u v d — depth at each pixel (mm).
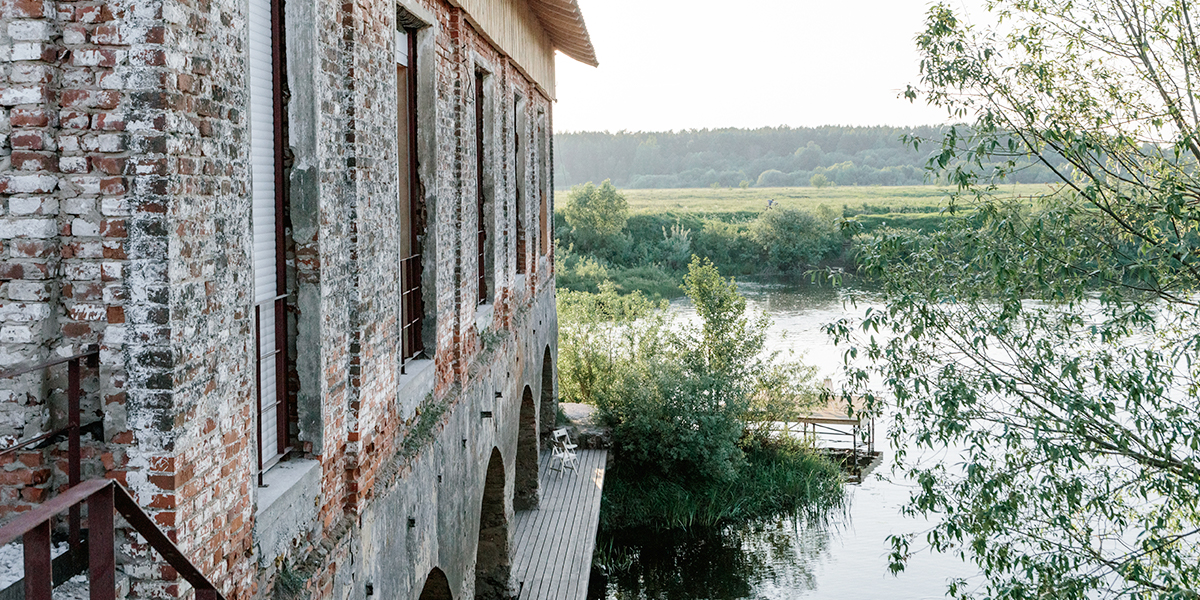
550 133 18391
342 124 5012
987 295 7660
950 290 7500
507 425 11562
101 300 3234
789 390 22797
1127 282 7340
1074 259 7332
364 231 5316
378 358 5648
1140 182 7527
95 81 3166
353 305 5160
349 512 5125
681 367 21578
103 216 3189
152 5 3111
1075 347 7578
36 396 3227
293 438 4703
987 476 7555
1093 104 7785
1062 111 7672
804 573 16953
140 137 3137
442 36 7688
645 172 161375
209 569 3506
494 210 10703
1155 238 7297
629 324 25500
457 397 7973
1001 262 7125
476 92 10477
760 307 42969
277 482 4320
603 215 61625
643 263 60219
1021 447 7633
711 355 22234
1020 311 7289
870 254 7742
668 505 19703
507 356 11531
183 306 3266
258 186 4359
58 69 3168
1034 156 7594
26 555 2264
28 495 3268
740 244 61438
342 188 5016
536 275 15258
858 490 21500
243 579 3832
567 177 163375
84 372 3264
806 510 20125
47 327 3211
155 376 3186
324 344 4699
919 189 117188
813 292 49625
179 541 3252
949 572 16578
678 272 59125
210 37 3475
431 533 6977
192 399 3342
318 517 4688
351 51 5039
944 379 7426
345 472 5133
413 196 7379
